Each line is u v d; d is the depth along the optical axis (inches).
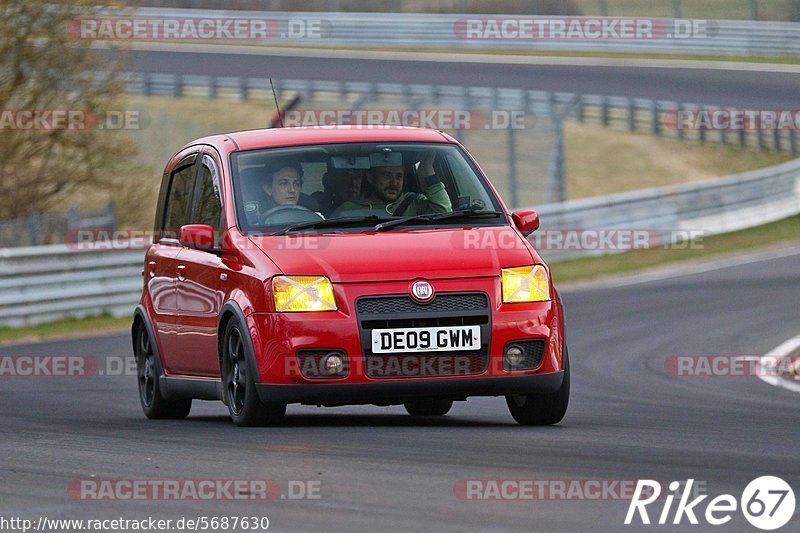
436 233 1026.7
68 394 1496.1
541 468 775.7
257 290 983.6
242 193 1068.5
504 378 971.3
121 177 3631.9
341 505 663.8
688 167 4980.3
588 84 5428.2
